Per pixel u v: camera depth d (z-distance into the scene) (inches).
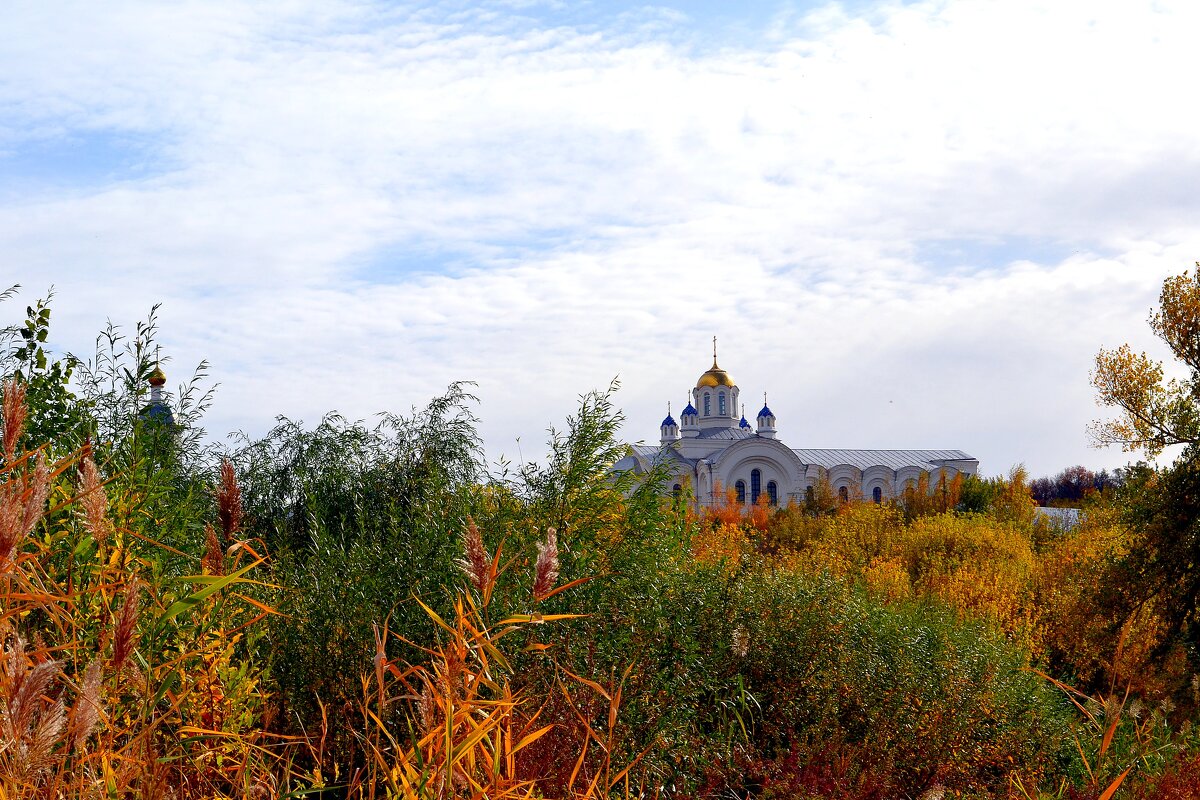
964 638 370.9
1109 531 864.3
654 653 227.6
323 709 169.2
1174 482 597.6
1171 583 583.2
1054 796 281.1
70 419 220.8
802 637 293.9
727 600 285.3
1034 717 325.7
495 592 198.7
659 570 275.4
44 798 89.4
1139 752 301.9
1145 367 665.6
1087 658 569.6
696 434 3002.0
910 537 930.1
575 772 142.9
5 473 102.5
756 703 256.1
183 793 125.1
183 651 143.2
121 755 106.8
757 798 202.4
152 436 199.2
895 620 361.7
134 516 157.6
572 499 272.1
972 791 280.1
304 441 409.1
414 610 215.8
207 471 255.4
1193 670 520.7
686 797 190.4
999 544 869.2
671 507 319.6
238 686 153.3
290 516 389.7
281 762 168.1
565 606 222.4
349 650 202.5
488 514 258.4
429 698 112.7
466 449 422.0
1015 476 1777.8
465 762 115.6
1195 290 656.4
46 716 76.3
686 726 221.8
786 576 354.0
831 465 2903.5
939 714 297.3
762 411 3171.8
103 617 128.3
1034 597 667.4
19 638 81.0
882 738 278.5
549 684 185.3
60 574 133.9
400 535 267.6
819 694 287.0
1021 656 435.2
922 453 3129.9
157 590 141.0
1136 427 669.9
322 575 225.6
